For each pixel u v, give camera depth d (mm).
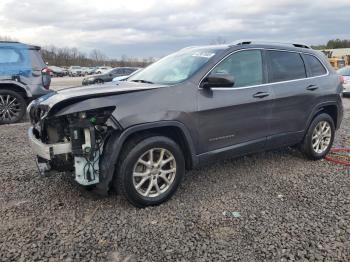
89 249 3205
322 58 5879
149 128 3850
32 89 9266
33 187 4535
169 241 3346
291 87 5164
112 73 25094
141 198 3912
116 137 3725
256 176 5051
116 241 3336
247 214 3885
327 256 3125
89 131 3664
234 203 4156
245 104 4598
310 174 5160
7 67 8906
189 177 4980
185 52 5152
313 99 5465
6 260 3023
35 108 4172
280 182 4836
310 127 5570
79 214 3832
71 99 3619
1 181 4734
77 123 3631
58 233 3453
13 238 3355
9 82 8914
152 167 3969
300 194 4434
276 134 5082
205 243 3318
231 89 4520
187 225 3637
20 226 3572
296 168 5414
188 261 3049
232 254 3148
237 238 3404
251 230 3549
